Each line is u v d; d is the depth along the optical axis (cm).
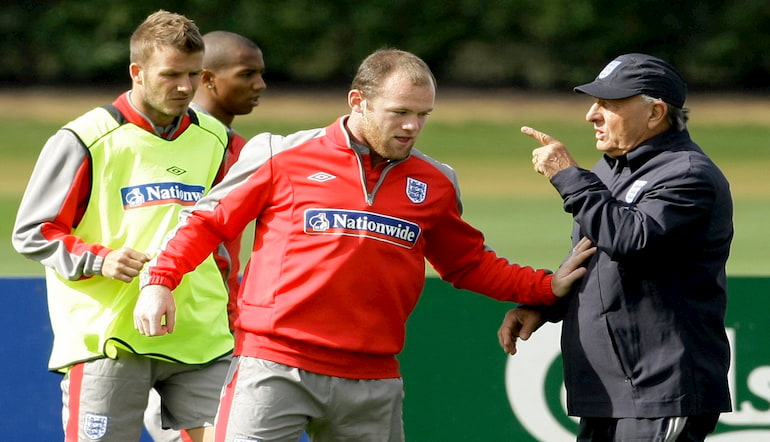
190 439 1550
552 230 5800
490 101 10919
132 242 1459
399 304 1323
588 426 1342
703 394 1276
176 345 1490
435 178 1345
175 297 1486
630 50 11419
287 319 1291
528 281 1394
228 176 1334
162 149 1489
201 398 1518
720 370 1301
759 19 11262
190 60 1448
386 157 1292
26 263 4350
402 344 1347
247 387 1297
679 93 1312
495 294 1416
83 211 1462
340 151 1305
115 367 1462
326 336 1288
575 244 1412
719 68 11338
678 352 1274
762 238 5469
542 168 1323
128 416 1478
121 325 1454
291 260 1295
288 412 1289
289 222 1305
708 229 1284
